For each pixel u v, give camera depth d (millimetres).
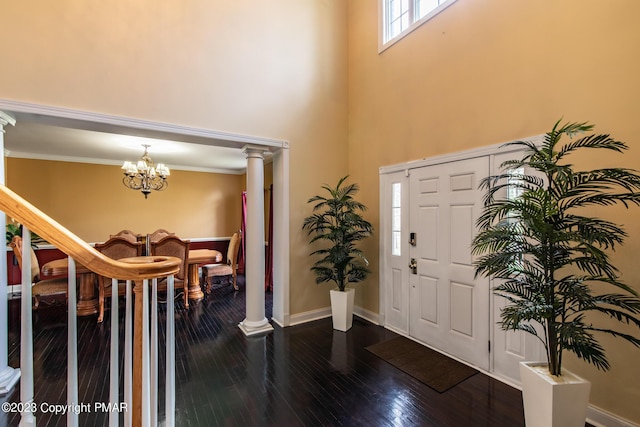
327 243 4000
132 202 6340
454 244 2830
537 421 1656
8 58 2297
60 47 2473
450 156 2854
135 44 2781
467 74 2734
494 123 2521
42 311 4105
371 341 3229
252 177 3518
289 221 3701
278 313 3777
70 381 1005
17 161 5336
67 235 1029
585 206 2021
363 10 3986
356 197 4059
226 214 7414
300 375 2551
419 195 3182
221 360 2812
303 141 3805
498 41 2498
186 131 3010
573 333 1471
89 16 2596
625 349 1833
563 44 2107
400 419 2010
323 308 3992
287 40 3697
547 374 1668
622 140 1841
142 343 1158
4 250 2299
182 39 3016
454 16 2850
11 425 1932
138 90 2783
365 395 2271
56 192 5648
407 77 3340
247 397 2246
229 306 4473
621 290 1867
